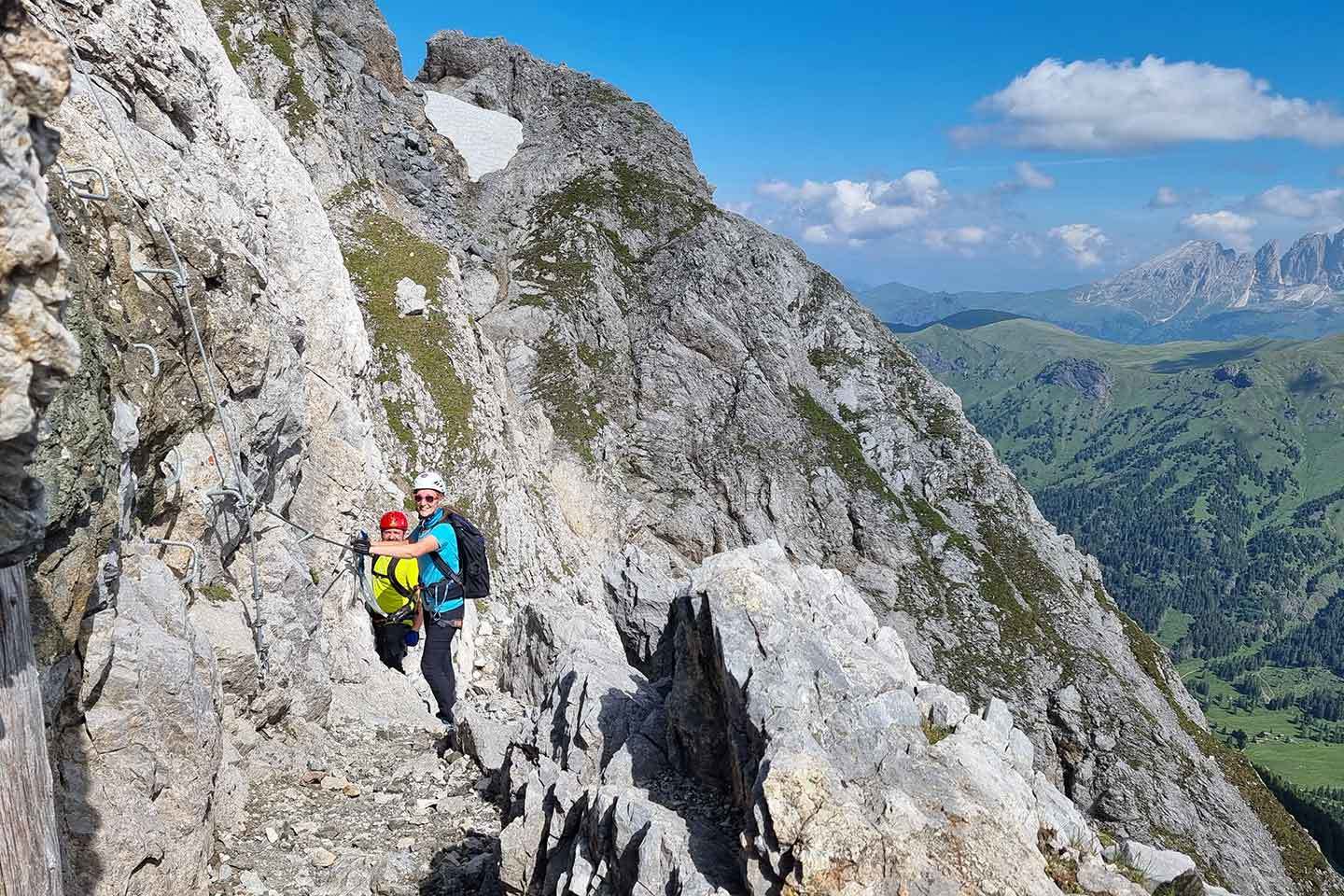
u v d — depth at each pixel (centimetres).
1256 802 7381
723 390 8738
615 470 7712
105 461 748
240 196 1681
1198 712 8356
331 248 2617
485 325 7869
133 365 977
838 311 9975
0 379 378
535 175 9912
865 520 8475
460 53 11288
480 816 1088
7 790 431
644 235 9700
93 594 776
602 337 8525
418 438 3859
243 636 1105
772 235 10344
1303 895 6931
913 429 9475
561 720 1048
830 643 863
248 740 1077
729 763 827
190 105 1609
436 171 7588
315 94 5062
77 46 1238
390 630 1598
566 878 803
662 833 729
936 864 652
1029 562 8844
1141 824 7194
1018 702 7775
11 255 374
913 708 799
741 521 8156
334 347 2533
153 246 1070
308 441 1716
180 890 787
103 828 709
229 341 1209
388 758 1264
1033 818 742
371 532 1859
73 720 744
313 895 888
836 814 656
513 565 3978
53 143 448
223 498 1156
